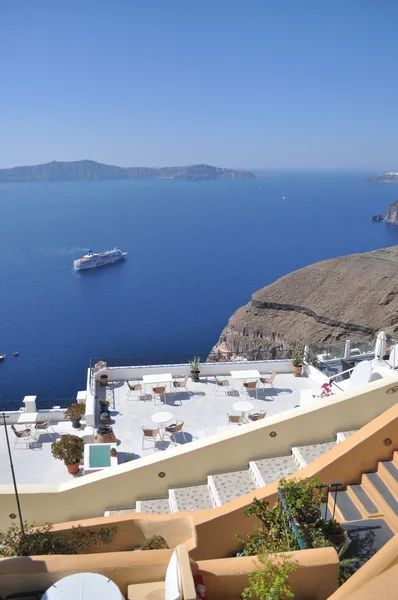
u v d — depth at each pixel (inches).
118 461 529.7
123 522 317.4
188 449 404.5
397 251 4478.3
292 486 267.6
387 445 321.1
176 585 209.2
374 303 3846.0
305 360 757.9
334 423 424.2
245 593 205.6
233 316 4355.3
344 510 297.1
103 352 3774.6
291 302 4178.2
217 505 372.8
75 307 4940.9
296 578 215.5
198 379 726.5
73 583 218.7
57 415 661.9
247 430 410.6
